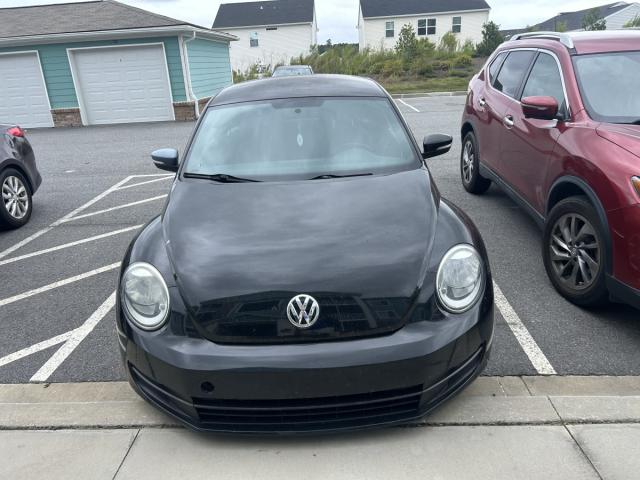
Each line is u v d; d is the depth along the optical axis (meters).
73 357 3.27
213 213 2.81
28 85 16.55
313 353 2.18
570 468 2.25
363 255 2.41
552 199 3.84
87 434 2.56
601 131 3.40
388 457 2.34
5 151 5.84
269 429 2.28
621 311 3.51
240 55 39.53
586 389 2.75
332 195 2.91
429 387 2.27
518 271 4.16
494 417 2.56
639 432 2.44
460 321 2.32
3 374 3.11
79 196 7.27
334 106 3.67
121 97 16.73
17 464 2.39
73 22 16.69
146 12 17.41
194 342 2.26
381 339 2.23
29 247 5.30
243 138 3.49
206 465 2.34
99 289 4.25
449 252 2.45
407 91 21.56
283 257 2.41
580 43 4.20
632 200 2.90
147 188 7.57
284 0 41.41
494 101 5.35
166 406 2.39
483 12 36.22
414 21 36.78
